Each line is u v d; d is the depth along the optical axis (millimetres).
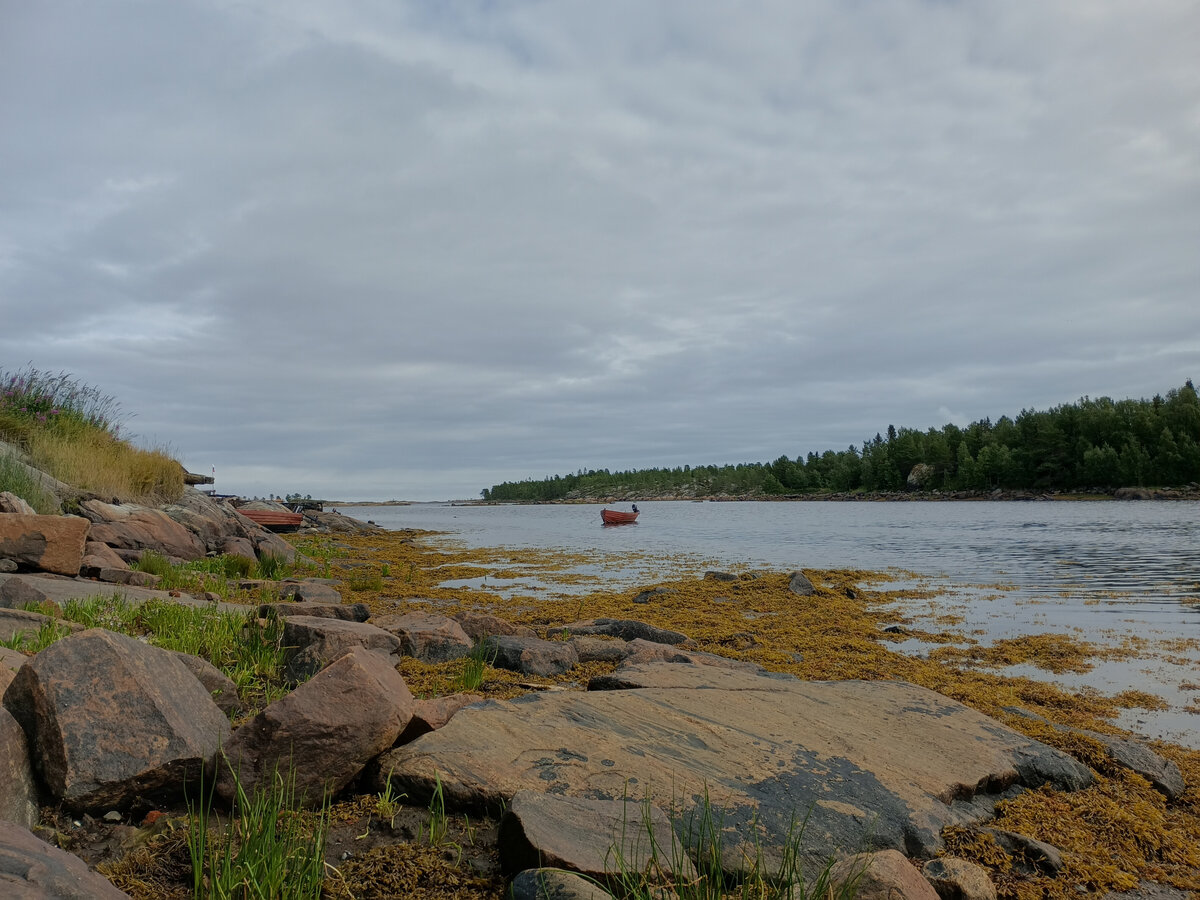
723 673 6203
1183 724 6406
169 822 3531
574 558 22984
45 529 9758
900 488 119125
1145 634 10391
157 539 14641
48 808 3424
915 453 117125
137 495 17750
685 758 4328
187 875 3182
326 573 16891
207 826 3555
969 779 4371
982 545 26906
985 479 102250
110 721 3615
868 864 3170
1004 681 7766
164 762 3611
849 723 5043
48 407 18500
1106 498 85438
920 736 4906
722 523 49156
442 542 31438
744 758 4383
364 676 4109
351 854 3475
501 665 7648
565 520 63406
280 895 3029
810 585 14430
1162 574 17344
